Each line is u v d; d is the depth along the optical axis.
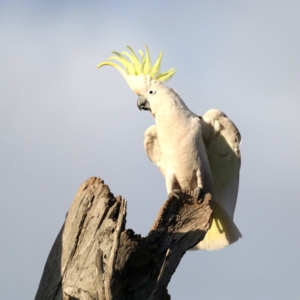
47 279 12.41
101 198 12.37
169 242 12.95
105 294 11.23
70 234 12.45
